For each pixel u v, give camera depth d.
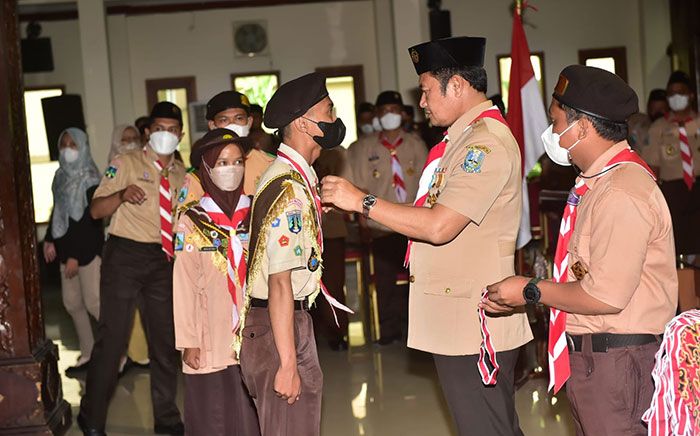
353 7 13.37
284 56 13.38
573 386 2.54
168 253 4.57
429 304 2.88
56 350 4.84
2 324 4.44
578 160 2.52
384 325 6.68
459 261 2.82
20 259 4.42
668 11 12.76
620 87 2.45
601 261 2.36
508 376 2.91
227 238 3.44
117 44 13.00
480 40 2.86
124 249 4.63
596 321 2.46
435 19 10.34
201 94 13.34
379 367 6.05
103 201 4.59
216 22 13.28
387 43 12.70
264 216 2.73
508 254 2.85
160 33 13.25
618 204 2.36
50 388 4.62
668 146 7.56
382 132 6.79
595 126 2.45
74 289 6.34
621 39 13.02
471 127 2.84
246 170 4.00
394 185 6.69
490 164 2.72
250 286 2.79
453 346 2.84
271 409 2.84
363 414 5.02
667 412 2.36
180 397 5.61
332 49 13.41
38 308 4.69
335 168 6.51
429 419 4.84
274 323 2.72
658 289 2.45
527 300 2.50
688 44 11.72
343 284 6.58
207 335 3.51
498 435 2.87
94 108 11.12
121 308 4.63
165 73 13.27
